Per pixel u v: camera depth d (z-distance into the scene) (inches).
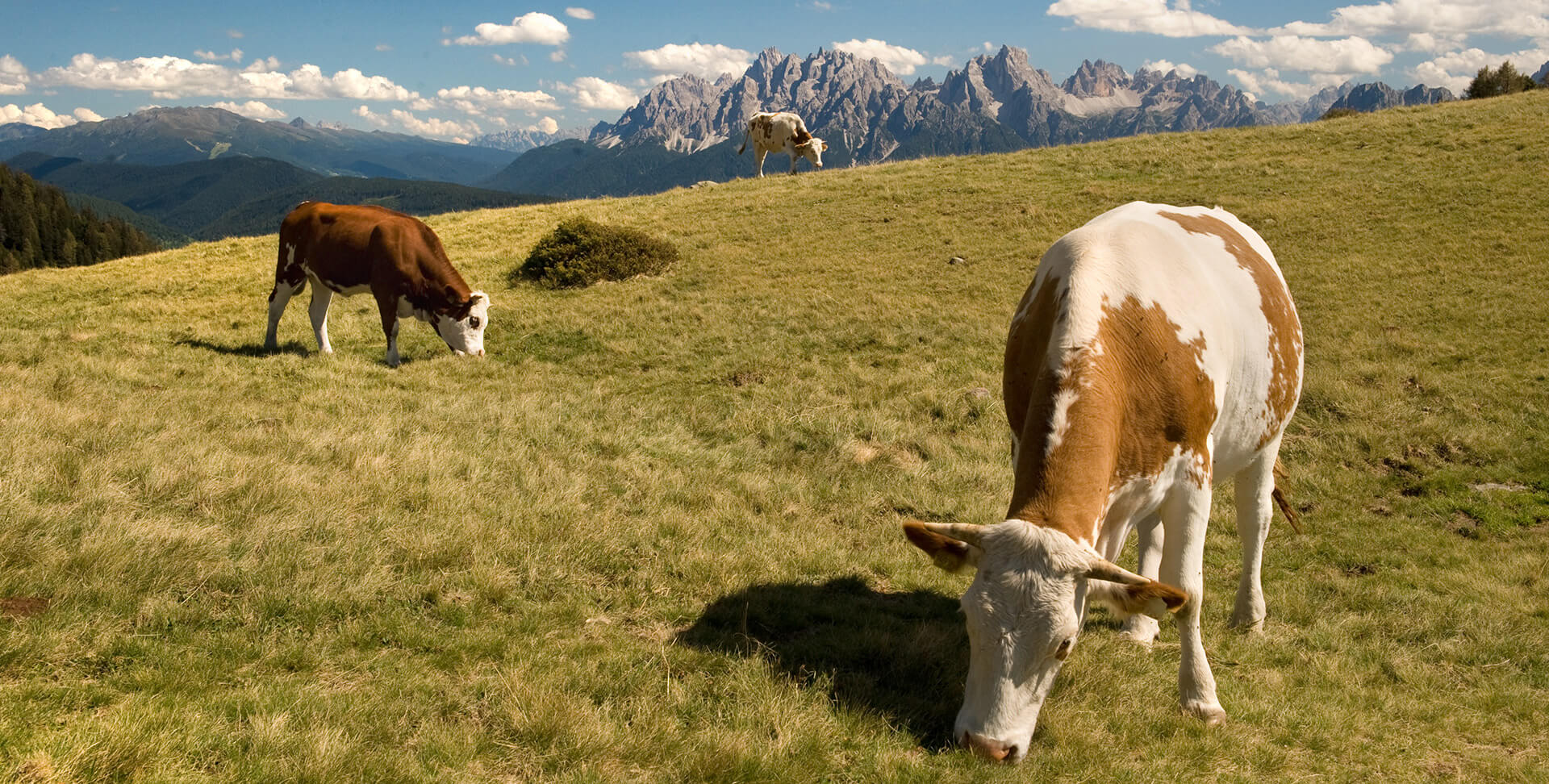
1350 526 361.7
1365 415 469.1
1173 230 214.4
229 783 131.9
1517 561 320.8
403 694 169.3
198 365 495.5
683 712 175.8
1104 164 1067.9
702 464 380.5
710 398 502.9
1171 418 176.9
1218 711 185.3
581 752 155.4
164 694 155.6
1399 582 304.0
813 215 956.0
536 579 232.2
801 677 194.1
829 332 622.5
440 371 530.9
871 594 256.7
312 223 557.6
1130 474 174.1
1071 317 176.6
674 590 239.6
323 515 248.4
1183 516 183.3
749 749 160.1
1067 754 164.6
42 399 341.1
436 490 281.7
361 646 188.7
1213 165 1013.2
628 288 764.6
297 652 179.3
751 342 609.0
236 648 177.3
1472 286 643.5
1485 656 241.1
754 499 336.8
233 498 254.7
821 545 287.6
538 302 730.8
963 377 534.0
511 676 175.8
